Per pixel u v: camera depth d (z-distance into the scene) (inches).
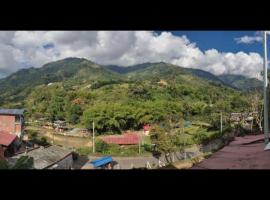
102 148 1065.5
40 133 1358.3
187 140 952.3
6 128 932.6
